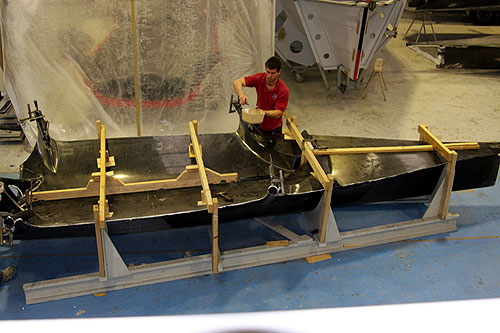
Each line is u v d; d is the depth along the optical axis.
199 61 5.13
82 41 4.78
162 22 4.84
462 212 4.11
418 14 10.95
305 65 6.97
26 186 3.44
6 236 3.12
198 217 3.24
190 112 5.41
